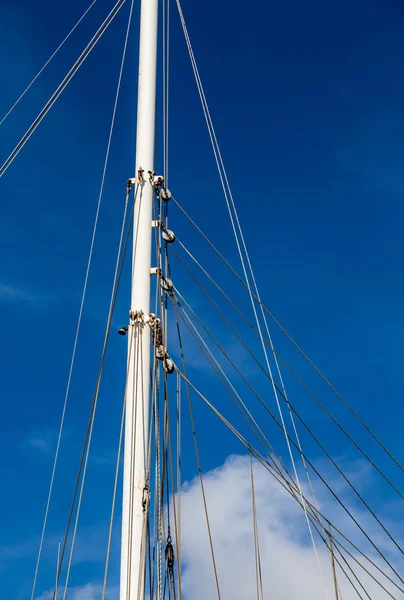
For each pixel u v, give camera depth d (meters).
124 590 11.18
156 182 14.84
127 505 11.80
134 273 13.79
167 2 18.02
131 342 13.19
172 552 12.98
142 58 15.88
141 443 12.30
